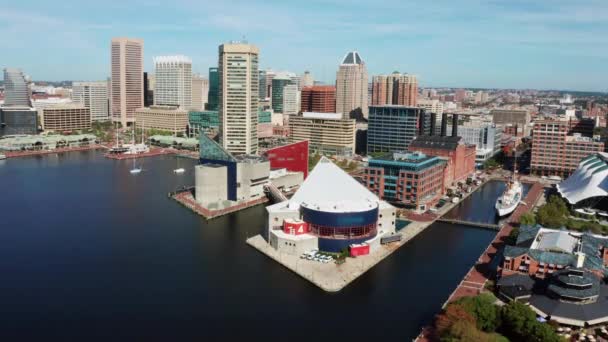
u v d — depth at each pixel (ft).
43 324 591.37
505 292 648.38
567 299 606.14
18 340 555.28
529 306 603.26
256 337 568.41
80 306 638.94
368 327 594.24
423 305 652.07
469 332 510.99
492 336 536.83
